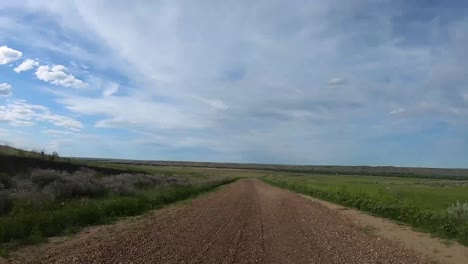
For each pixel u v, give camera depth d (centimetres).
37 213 1411
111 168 4538
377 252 1146
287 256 1054
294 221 1847
